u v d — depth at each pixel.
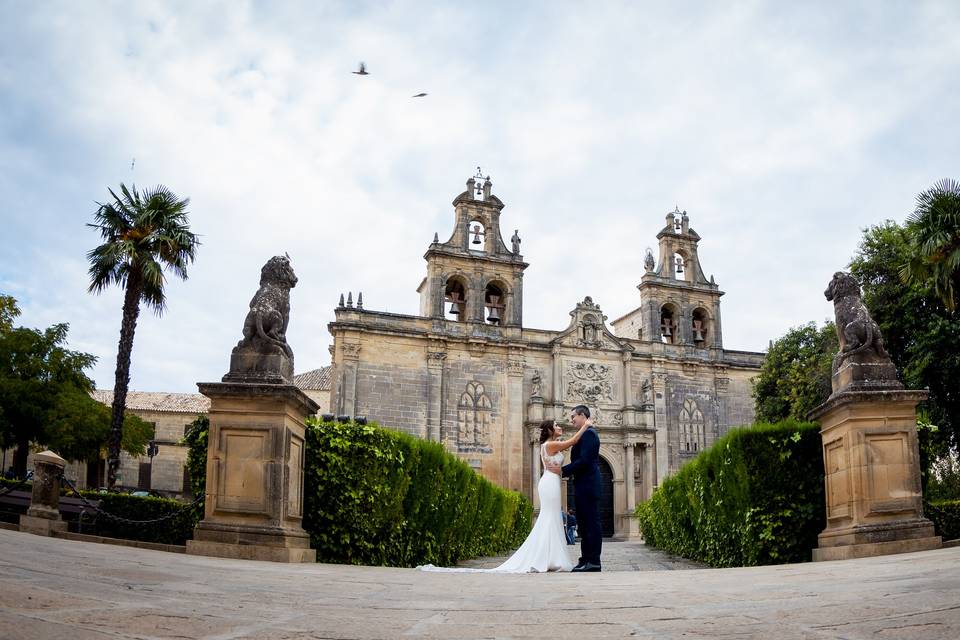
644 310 62.72
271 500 13.77
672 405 60.50
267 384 13.99
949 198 27.73
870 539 14.82
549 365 58.25
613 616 5.96
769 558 17.75
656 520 34.19
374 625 5.41
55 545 10.94
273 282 15.16
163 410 69.75
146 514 20.66
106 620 4.85
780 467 18.03
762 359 63.84
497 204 59.69
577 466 13.96
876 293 36.97
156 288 35.47
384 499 17.39
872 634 4.75
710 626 5.34
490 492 31.11
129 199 35.81
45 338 50.81
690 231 65.12
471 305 57.22
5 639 3.97
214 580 8.09
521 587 8.73
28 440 50.38
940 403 34.81
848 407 15.50
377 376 53.84
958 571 8.04
